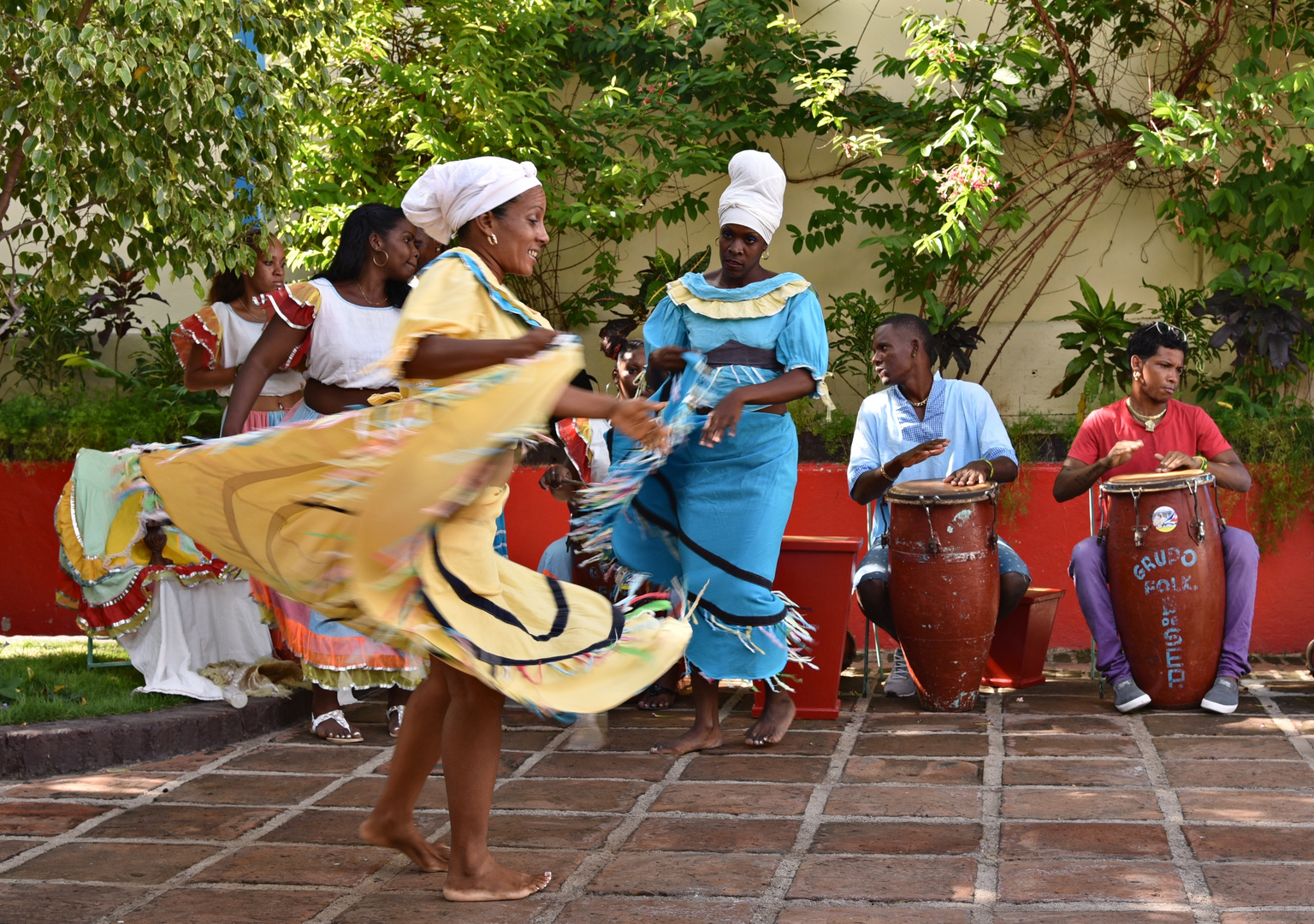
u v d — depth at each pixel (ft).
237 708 15.47
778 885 10.10
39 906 9.97
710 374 14.11
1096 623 16.33
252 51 16.69
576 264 24.32
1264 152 20.94
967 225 21.52
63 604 17.02
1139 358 16.94
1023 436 21.07
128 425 22.38
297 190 21.68
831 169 23.63
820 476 21.25
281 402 15.66
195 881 10.51
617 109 22.12
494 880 9.98
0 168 17.48
